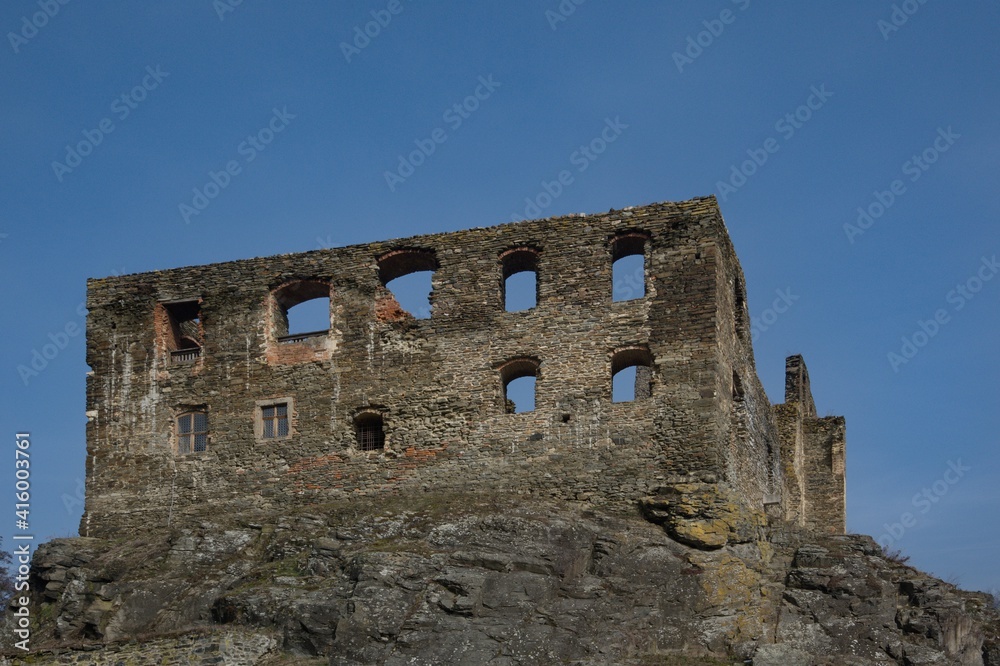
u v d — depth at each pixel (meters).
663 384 44.09
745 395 48.19
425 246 48.03
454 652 36.47
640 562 39.94
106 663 37.53
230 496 47.16
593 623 38.00
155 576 42.50
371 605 37.88
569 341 45.44
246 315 49.16
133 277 50.59
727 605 39.00
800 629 38.25
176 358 49.78
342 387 47.38
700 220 45.38
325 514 44.06
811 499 60.19
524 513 41.81
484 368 46.09
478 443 45.31
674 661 36.56
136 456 48.47
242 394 48.25
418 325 47.22
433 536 41.19
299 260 49.22
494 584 38.75
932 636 38.38
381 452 46.28
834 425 61.09
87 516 48.06
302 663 36.91
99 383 49.69
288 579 40.62
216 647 37.34
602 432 44.16
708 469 42.81
